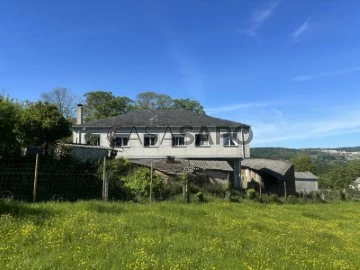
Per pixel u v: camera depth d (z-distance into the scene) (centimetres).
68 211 1222
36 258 714
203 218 1459
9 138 2258
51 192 1778
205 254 881
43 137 2666
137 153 4303
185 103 7731
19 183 1706
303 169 11025
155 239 957
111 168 2495
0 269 638
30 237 850
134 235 996
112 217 1196
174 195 2278
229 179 3994
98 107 7188
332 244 1301
